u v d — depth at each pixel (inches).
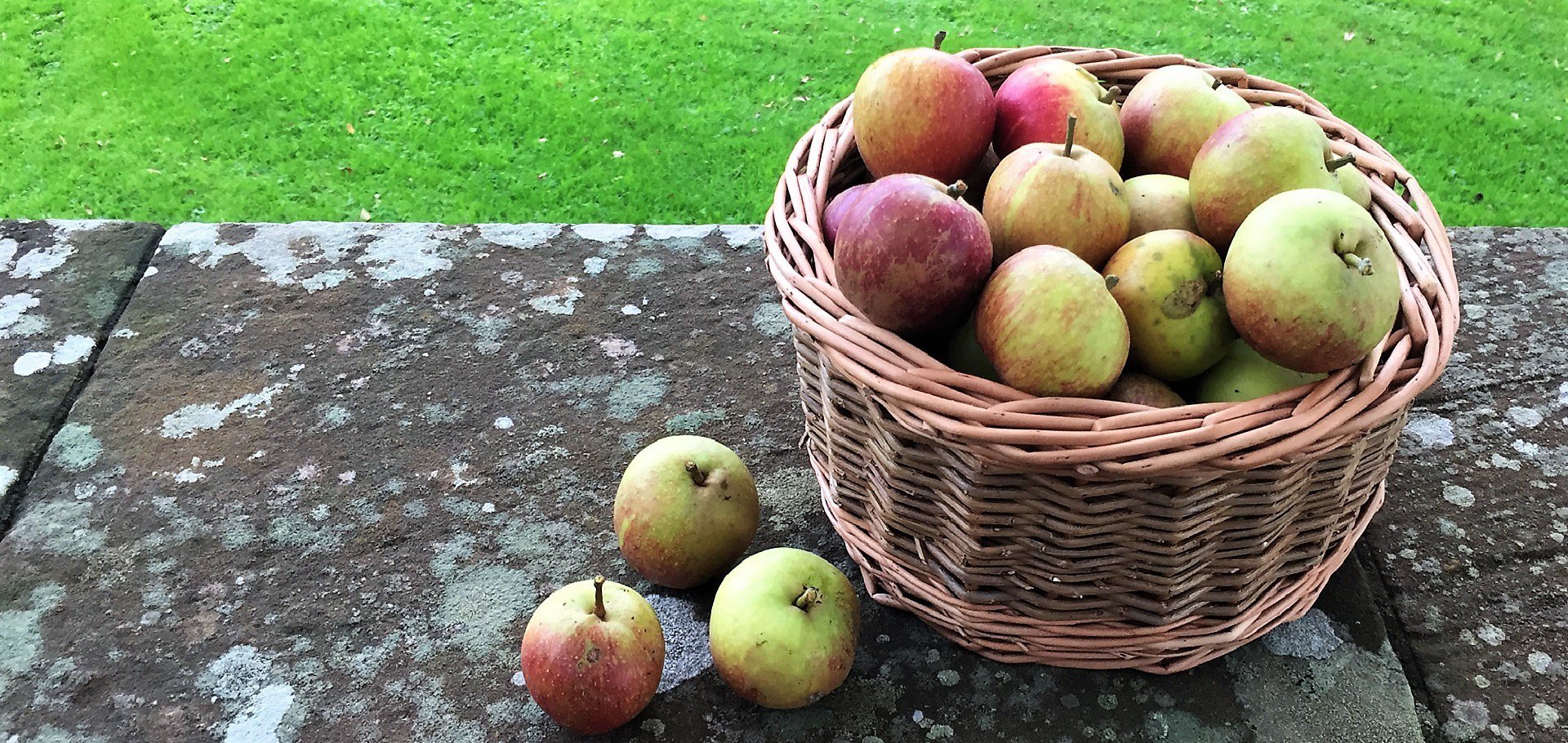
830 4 137.6
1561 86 123.2
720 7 136.6
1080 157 48.0
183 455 60.3
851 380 44.3
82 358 66.2
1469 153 112.2
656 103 119.0
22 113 113.5
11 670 49.3
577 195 106.3
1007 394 40.5
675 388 65.8
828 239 50.6
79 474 58.9
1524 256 75.5
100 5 130.3
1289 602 49.5
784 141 113.4
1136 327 45.9
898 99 51.4
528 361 67.3
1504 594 53.6
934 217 42.0
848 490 51.2
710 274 75.0
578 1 137.9
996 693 49.3
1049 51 60.4
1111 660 49.1
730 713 48.6
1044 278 41.9
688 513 50.3
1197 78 55.4
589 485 59.5
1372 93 120.8
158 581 53.6
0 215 99.9
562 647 44.1
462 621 52.3
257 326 69.1
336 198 104.9
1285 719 48.2
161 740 47.0
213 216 101.7
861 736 47.8
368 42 128.2
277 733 47.3
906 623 52.4
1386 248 41.9
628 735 47.7
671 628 52.1
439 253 75.9
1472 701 49.3
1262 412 40.1
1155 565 44.5
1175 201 51.1
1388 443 47.7
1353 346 41.3
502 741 47.4
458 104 118.2
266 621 51.9
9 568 53.8
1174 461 38.2
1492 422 62.9
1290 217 41.5
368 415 63.2
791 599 46.3
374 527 56.7
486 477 59.7
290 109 116.6
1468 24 134.5
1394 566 55.1
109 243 75.6
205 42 126.0
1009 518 43.7
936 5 137.1
